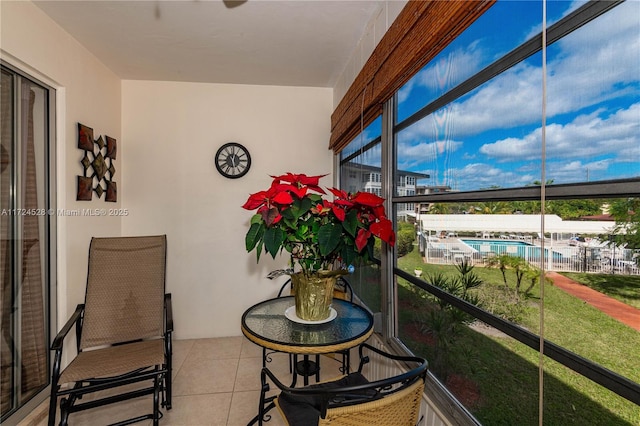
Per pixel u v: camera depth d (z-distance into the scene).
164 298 2.09
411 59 1.21
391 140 1.70
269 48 2.29
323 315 1.47
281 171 3.04
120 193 2.79
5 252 1.66
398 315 1.68
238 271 2.98
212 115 2.94
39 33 1.82
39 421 1.73
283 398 1.27
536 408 0.80
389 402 0.88
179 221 2.90
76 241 2.16
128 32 2.08
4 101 1.65
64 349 2.03
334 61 2.50
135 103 2.83
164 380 2.10
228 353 2.61
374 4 1.77
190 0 1.76
